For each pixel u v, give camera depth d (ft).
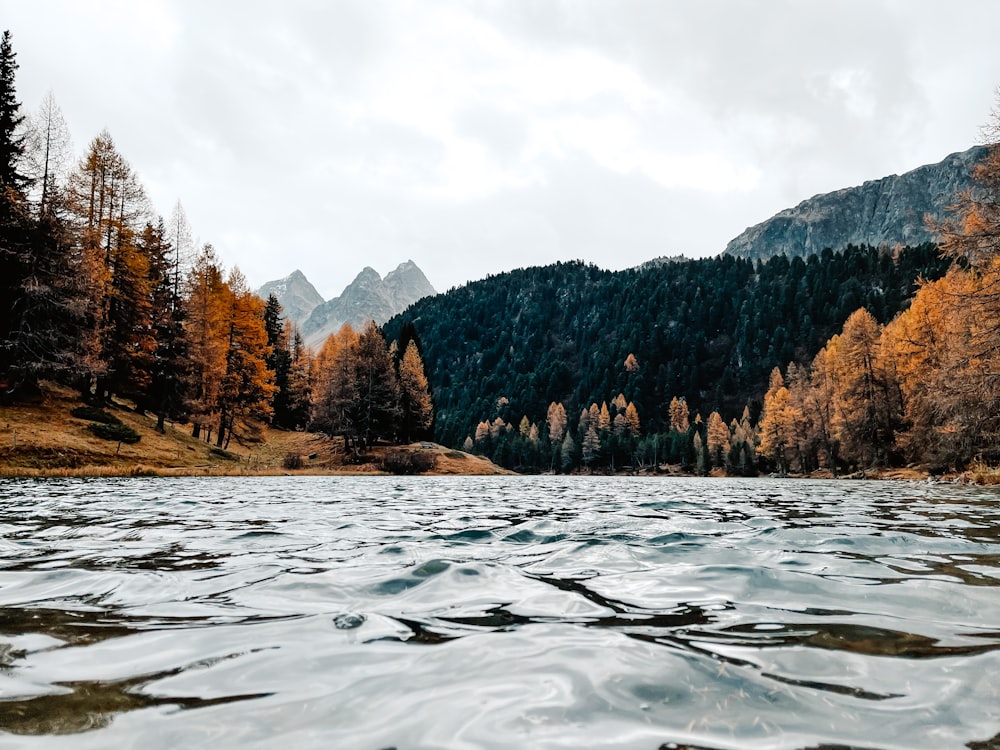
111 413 106.01
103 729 5.53
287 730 5.52
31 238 90.12
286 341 229.66
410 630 9.23
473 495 56.39
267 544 19.35
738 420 490.08
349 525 25.55
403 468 156.46
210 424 125.70
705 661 7.58
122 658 7.80
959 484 75.56
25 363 87.81
